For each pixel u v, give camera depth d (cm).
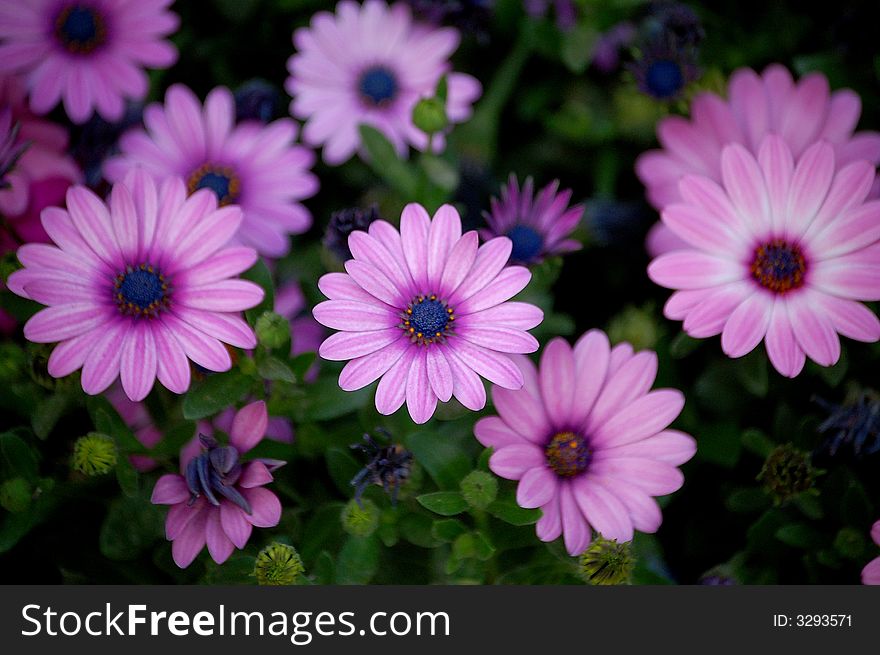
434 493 39
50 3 47
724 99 49
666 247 46
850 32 48
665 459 40
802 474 42
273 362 40
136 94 47
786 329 41
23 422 45
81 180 47
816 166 41
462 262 39
